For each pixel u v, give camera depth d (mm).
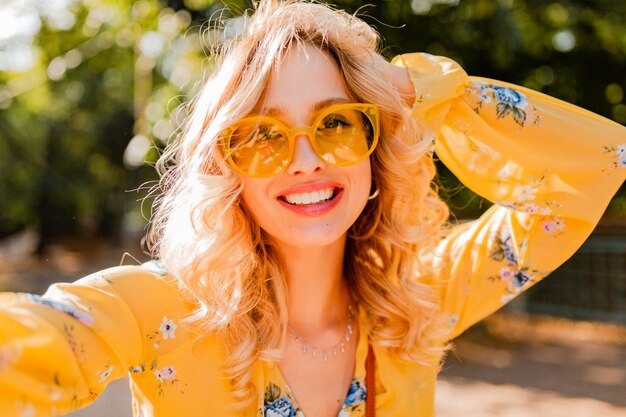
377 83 1527
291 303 1603
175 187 1610
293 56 1466
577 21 8133
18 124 18984
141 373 1433
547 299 10203
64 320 1174
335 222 1477
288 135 1432
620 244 9703
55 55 10086
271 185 1455
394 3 6984
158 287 1470
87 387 1182
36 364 1082
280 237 1483
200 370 1457
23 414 1053
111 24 9414
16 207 19969
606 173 1774
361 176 1510
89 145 19750
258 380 1498
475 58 7785
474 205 7594
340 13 1700
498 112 1758
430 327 1684
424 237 1711
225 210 1466
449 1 7215
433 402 1681
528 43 8305
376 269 1704
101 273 1391
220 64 1552
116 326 1277
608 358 7770
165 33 8492
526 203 1771
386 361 1626
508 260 1792
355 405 1587
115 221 22062
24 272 17078
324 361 1595
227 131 1441
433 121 1685
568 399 6117
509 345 8383
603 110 8922
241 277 1524
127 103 19078
